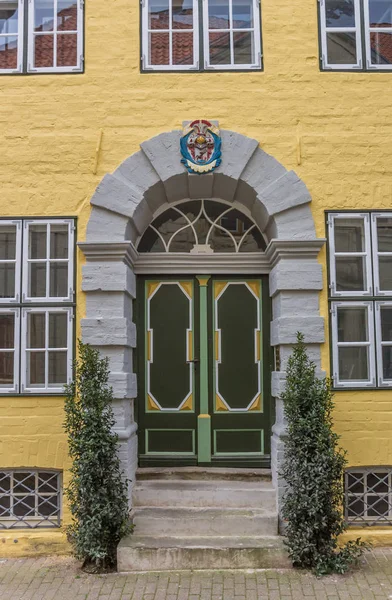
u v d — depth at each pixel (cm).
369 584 501
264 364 646
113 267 595
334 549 540
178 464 633
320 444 521
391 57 636
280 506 565
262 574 520
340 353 601
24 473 598
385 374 602
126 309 607
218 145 609
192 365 647
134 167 609
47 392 589
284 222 604
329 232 606
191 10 644
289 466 533
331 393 560
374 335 598
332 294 600
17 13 639
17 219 607
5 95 619
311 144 615
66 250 609
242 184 618
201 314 653
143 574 524
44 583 511
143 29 630
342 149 614
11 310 602
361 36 630
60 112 617
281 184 606
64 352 600
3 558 569
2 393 589
